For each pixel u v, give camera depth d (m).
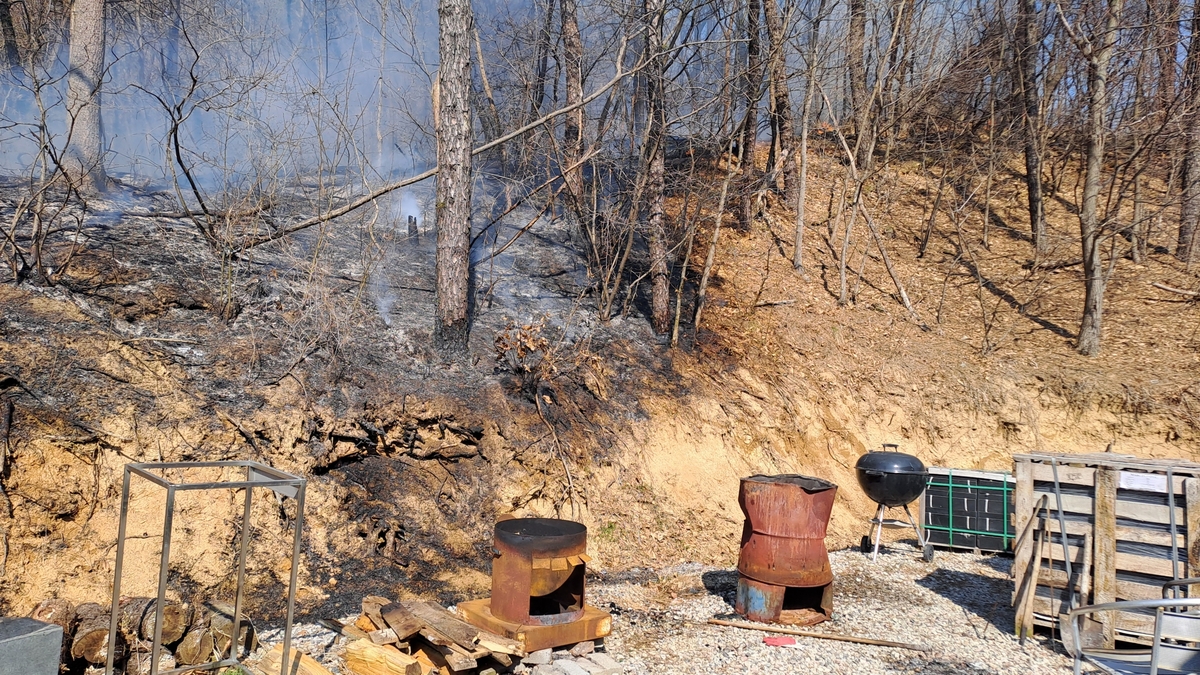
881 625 7.36
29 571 5.62
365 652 5.23
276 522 6.92
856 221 19.22
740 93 13.63
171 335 7.84
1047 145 21.47
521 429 9.32
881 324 15.13
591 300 12.94
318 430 7.78
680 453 10.56
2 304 7.11
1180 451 13.18
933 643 6.93
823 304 15.29
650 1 12.23
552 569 5.65
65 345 6.98
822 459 12.20
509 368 10.07
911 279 17.19
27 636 3.80
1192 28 19.12
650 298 13.76
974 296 16.88
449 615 5.63
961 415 13.65
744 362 12.89
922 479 9.45
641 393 11.05
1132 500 6.66
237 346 8.10
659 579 8.49
